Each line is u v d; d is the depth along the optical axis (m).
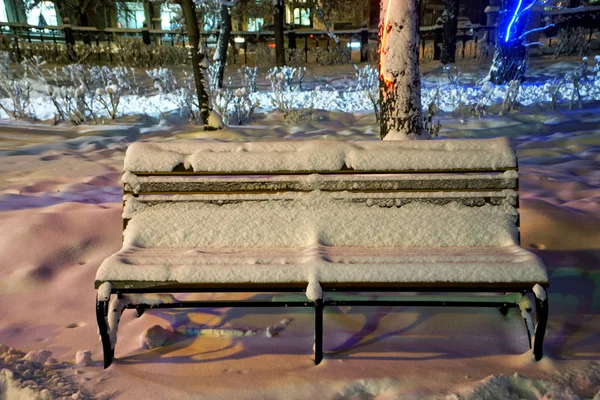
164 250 2.44
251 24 27.16
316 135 7.34
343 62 17.92
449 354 2.28
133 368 2.22
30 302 2.81
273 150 2.67
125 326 2.58
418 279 2.12
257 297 2.83
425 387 2.03
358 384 2.05
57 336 2.50
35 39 22.41
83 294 2.88
